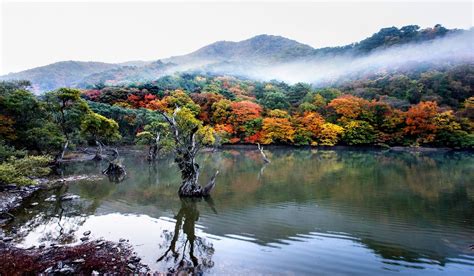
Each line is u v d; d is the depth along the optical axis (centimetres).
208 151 5284
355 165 3550
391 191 2130
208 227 1390
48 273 902
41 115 3381
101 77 19988
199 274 925
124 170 2900
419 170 3128
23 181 1711
